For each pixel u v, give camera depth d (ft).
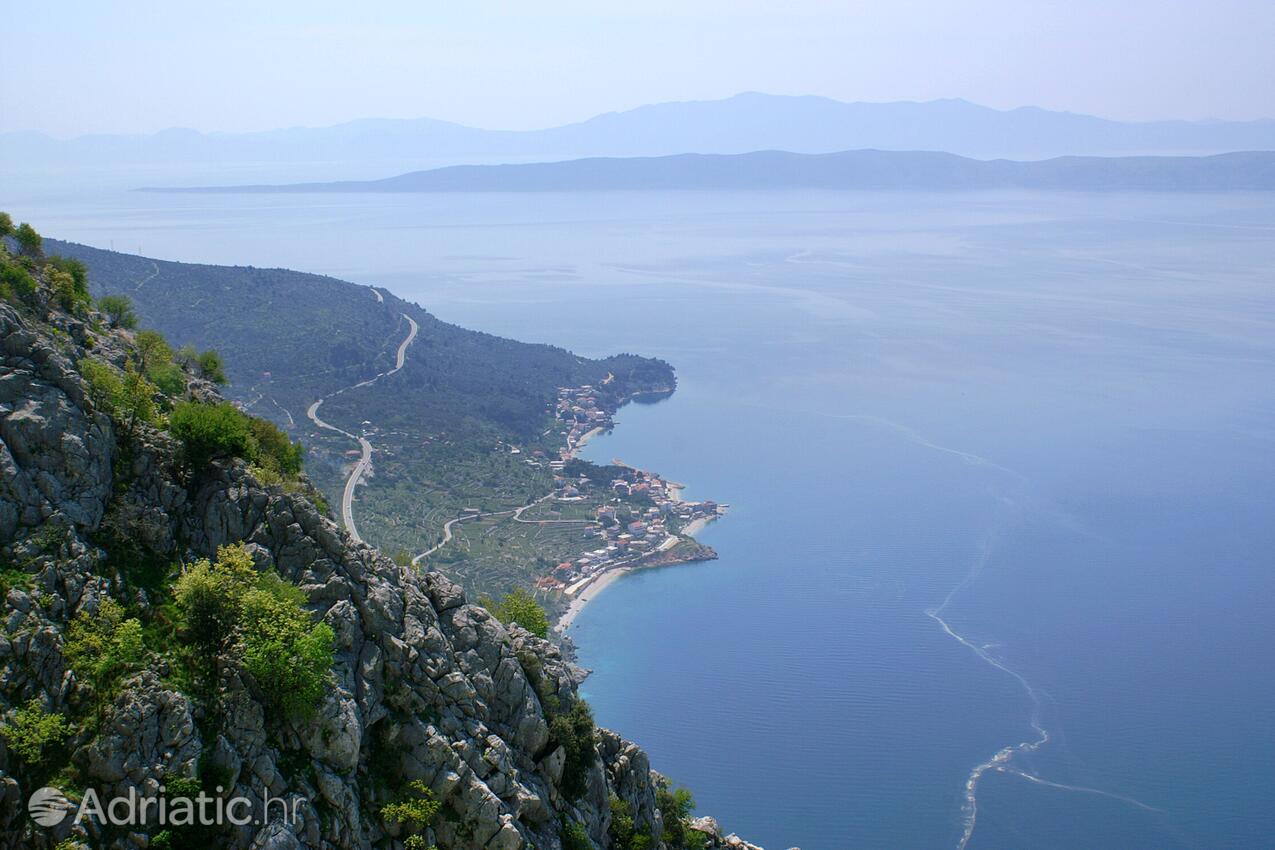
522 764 251.60
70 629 208.54
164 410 277.85
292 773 210.18
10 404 228.22
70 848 182.80
